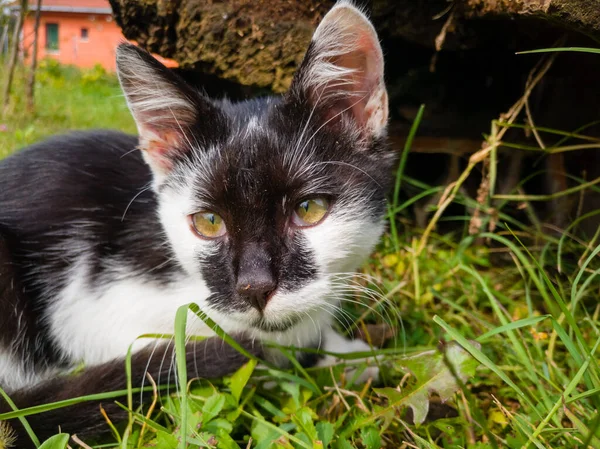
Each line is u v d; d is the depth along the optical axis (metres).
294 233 0.25
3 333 0.27
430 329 0.31
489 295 0.28
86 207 0.28
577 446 0.22
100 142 0.30
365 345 0.30
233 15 0.34
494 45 0.34
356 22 0.25
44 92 0.92
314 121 0.26
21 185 0.29
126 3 0.35
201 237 0.26
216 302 0.25
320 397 0.25
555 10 0.26
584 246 0.33
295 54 0.34
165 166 0.27
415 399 0.23
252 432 0.24
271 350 0.27
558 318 0.29
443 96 0.38
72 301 0.28
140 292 0.27
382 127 0.26
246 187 0.25
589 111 0.35
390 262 0.35
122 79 0.26
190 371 0.25
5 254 0.27
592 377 0.24
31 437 0.22
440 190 0.36
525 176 0.38
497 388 0.27
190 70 0.38
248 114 0.27
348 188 0.26
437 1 0.30
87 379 0.25
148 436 0.24
